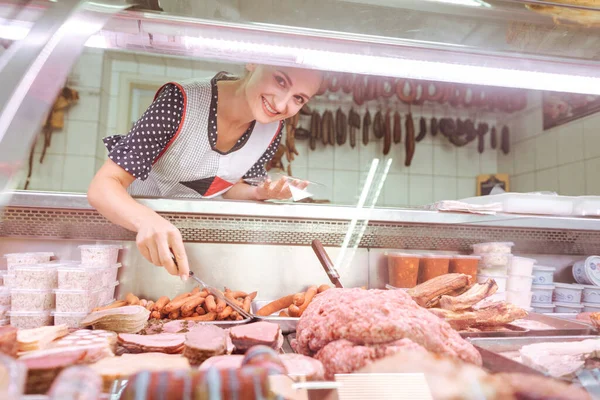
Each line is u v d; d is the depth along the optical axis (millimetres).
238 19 1236
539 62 1401
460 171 4520
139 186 1836
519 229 1726
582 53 1372
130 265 1520
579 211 1703
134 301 1369
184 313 1332
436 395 644
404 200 4418
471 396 647
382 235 1638
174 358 762
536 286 1631
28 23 1080
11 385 483
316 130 4105
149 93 3961
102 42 1353
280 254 1624
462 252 1696
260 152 1971
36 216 1469
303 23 1257
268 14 1238
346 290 921
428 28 1294
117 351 856
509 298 1450
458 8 1257
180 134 1694
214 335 840
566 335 1070
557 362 781
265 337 830
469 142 4500
